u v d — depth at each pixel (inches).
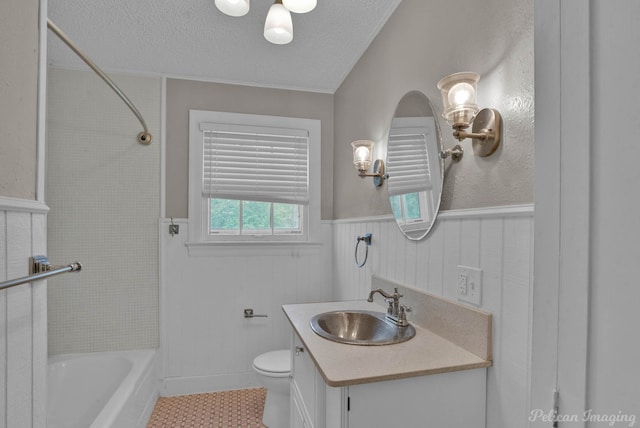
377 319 60.1
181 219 95.2
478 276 43.4
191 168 96.0
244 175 99.9
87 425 81.0
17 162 34.1
